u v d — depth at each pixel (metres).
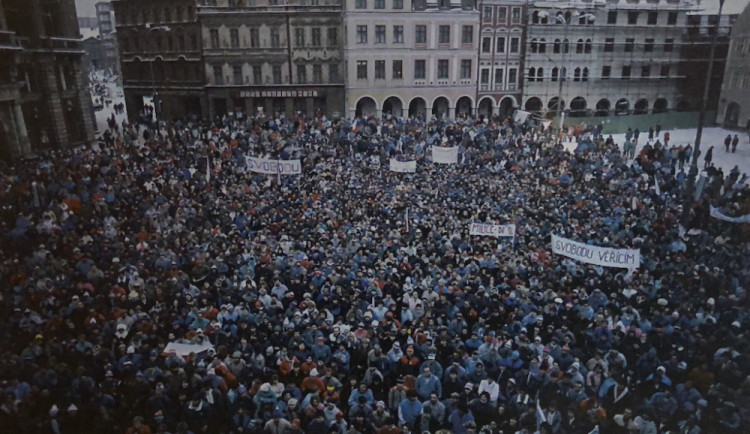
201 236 21.45
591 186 28.41
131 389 12.36
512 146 37.56
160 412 11.34
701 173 27.38
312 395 12.02
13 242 18.86
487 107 58.75
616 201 25.88
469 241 21.06
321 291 16.61
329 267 18.25
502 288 17.05
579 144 38.56
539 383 12.73
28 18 36.16
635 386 13.47
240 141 37.31
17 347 13.87
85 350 13.42
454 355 13.45
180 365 12.93
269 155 34.03
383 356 13.59
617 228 22.42
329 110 54.50
